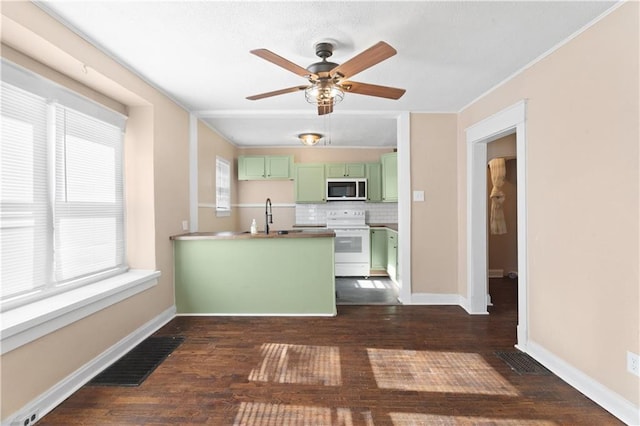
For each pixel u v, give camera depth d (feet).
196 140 12.32
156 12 6.04
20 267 6.41
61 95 7.30
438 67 8.48
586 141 6.47
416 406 6.15
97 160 8.54
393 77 9.14
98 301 7.38
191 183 12.34
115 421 5.74
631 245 5.58
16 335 5.41
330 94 7.33
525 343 8.41
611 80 5.92
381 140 18.08
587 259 6.46
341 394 6.54
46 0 5.65
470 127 11.34
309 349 8.61
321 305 11.37
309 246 11.32
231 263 11.33
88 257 8.21
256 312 11.37
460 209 12.31
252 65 8.35
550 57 7.47
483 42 7.17
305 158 19.49
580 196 6.63
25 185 6.51
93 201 8.39
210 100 11.07
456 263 12.53
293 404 6.22
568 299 6.97
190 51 7.57
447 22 6.40
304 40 7.09
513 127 8.93
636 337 5.52
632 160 5.55
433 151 12.42
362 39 7.04
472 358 8.09
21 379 5.60
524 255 8.41
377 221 19.75
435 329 10.03
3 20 5.24
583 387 6.54
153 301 9.88
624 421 5.68
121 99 9.09
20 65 6.32
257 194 19.60
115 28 6.57
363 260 17.66
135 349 8.60
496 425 5.63
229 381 7.02
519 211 8.57
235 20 6.32
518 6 5.90
